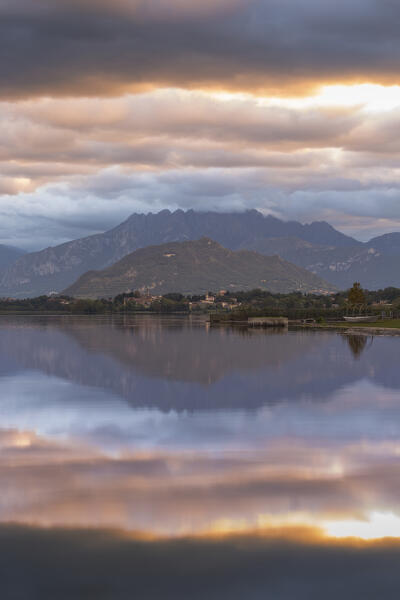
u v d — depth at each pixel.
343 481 17.17
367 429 24.30
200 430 24.44
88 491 16.39
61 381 41.22
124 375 44.84
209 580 11.65
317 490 16.39
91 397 33.81
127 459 19.83
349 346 78.25
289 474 17.91
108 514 14.66
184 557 12.49
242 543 13.09
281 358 59.66
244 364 53.34
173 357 60.97
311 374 44.97
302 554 12.62
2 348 73.56
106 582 11.57
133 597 11.12
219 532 13.62
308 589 11.38
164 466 18.89
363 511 14.84
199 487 16.72
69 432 24.16
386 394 34.25
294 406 30.33
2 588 11.41
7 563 12.27
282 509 14.96
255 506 15.16
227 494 16.06
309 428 24.64
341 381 40.59
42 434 23.81
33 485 16.94
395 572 11.95
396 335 110.56
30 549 12.84
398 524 14.06
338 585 11.49
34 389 37.19
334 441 22.19
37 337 100.75
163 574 11.86
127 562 12.29
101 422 26.30
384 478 17.44
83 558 12.46
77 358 59.72
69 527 13.91
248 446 21.52
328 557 12.48
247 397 33.62
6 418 27.23
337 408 29.58
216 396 34.06
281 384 39.25
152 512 14.77
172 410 29.39
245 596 11.16
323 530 13.76
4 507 15.15
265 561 12.35
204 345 80.62
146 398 33.44
